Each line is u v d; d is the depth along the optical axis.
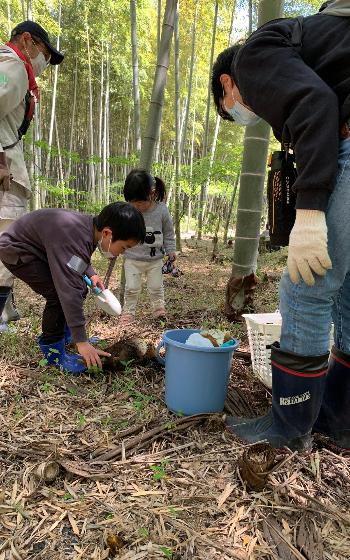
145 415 2.01
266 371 2.23
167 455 1.71
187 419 1.91
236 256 3.58
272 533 1.34
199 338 2.09
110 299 2.66
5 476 1.55
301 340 1.62
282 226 1.68
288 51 1.40
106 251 2.33
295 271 1.48
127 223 2.22
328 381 1.88
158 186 3.55
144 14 10.79
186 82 13.31
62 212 2.33
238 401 2.20
